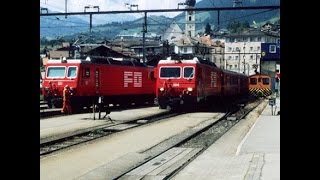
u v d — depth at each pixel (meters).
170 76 31.20
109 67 33.72
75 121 23.83
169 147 15.23
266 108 39.03
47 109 31.48
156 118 26.80
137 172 10.77
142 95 40.72
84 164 11.71
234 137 18.58
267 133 18.34
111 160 12.42
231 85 48.28
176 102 31.05
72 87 29.75
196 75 30.80
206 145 16.08
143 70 40.12
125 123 23.36
